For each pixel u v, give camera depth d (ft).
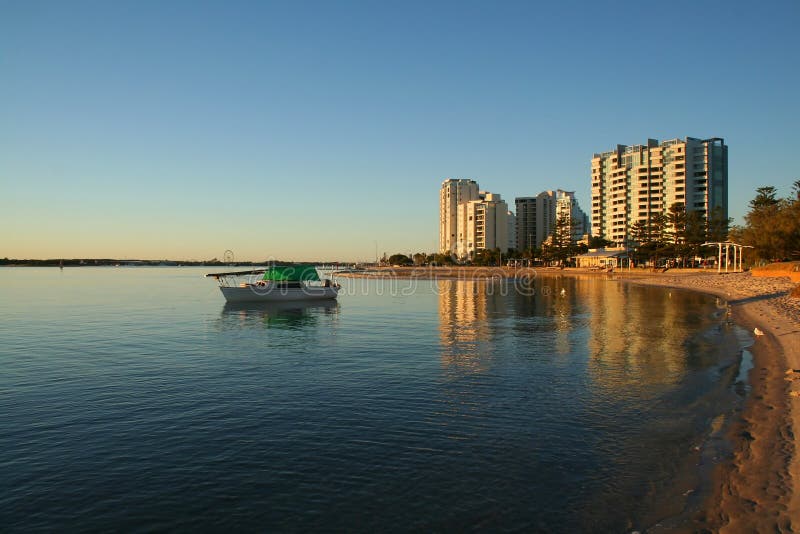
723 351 84.79
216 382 67.77
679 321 129.39
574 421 50.52
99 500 35.73
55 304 200.85
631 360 79.77
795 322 112.06
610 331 113.09
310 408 55.83
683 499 34.22
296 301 202.08
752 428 46.24
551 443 44.83
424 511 33.78
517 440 45.65
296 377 70.38
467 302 202.28
